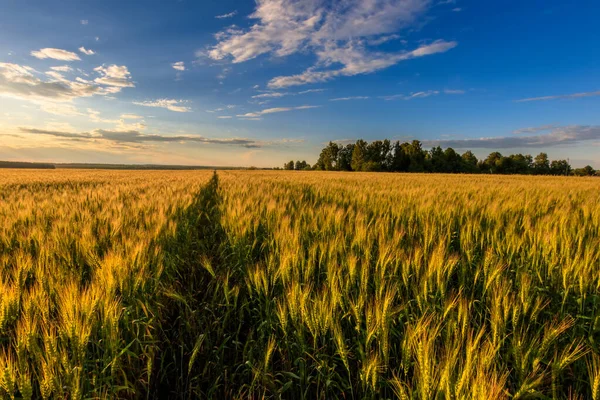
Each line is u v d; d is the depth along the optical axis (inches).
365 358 83.4
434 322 94.0
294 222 212.7
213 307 123.3
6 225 186.5
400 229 196.4
